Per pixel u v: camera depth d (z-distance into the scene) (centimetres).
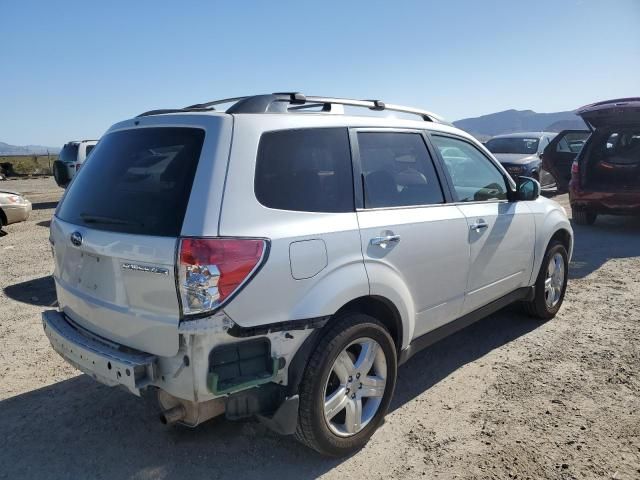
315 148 301
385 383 323
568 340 472
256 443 321
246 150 266
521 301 523
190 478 289
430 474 289
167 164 270
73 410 360
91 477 290
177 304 243
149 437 328
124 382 256
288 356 270
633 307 557
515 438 320
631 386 383
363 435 311
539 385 387
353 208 310
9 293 632
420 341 364
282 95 308
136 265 255
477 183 423
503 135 1538
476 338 482
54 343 309
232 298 244
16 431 335
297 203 280
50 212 1462
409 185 355
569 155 1212
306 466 299
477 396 374
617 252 822
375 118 348
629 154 1000
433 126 393
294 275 266
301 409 281
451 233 368
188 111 311
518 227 446
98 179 305
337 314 301
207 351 246
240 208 255
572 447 310
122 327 270
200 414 260
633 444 312
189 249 239
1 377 409
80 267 299
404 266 329
